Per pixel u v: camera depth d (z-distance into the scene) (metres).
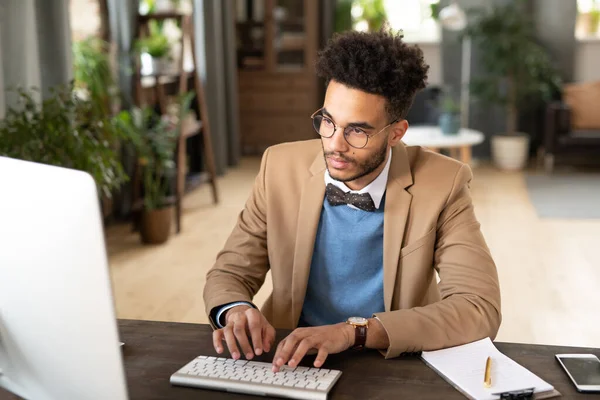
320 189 1.63
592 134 6.58
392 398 1.22
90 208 0.94
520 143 6.83
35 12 3.92
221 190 6.16
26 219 0.99
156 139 4.62
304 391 1.22
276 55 7.36
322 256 1.63
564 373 1.31
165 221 4.59
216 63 6.43
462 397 1.22
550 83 7.04
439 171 1.61
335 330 1.37
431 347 1.39
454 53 7.31
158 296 3.68
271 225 1.67
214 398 1.23
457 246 1.56
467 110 7.41
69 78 4.06
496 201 5.67
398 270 1.58
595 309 3.49
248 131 7.54
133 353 1.40
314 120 1.48
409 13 7.71
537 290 3.74
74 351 1.02
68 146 3.09
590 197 5.75
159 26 5.42
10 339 1.09
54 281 0.99
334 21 7.40
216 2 6.38
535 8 7.21
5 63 3.60
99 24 4.88
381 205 1.60
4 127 3.12
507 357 1.36
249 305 1.51
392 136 1.50
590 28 7.51
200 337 1.48
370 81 1.38
